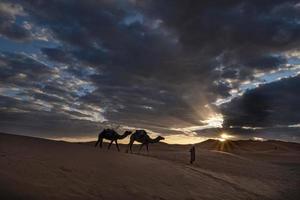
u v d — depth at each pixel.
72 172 13.44
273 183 25.44
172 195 14.57
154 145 68.75
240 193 18.75
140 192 13.56
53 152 15.93
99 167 15.61
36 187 10.37
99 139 24.95
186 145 79.56
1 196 8.77
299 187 24.94
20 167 12.15
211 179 20.66
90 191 11.73
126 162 18.39
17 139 17.20
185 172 20.39
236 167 30.66
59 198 10.01
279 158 63.53
